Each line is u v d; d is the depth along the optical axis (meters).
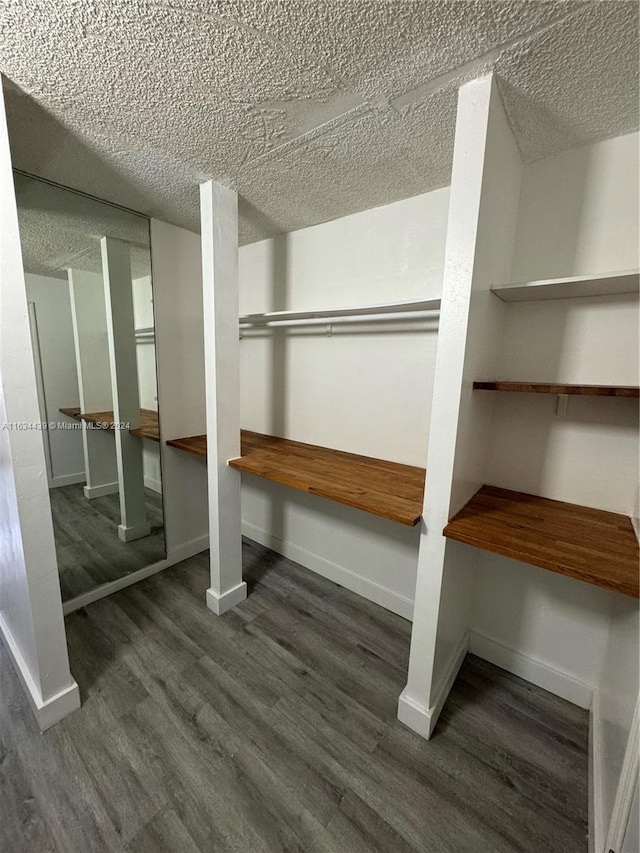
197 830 1.07
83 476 2.08
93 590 2.09
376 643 1.82
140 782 1.19
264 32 0.87
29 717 1.39
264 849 1.04
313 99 1.12
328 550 2.33
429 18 0.83
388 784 1.20
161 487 2.36
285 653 1.74
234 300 1.80
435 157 1.41
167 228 2.20
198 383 2.48
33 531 1.25
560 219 1.36
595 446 1.35
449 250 1.09
